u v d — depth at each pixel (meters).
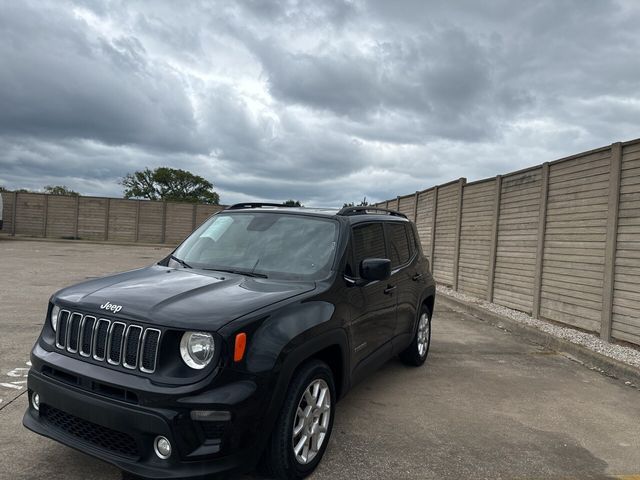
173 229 33.94
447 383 5.50
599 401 5.16
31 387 3.08
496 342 7.67
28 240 30.69
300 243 4.07
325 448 3.44
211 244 4.31
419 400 4.90
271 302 3.11
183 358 2.70
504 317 9.06
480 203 11.47
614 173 7.07
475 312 10.09
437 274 14.18
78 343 2.97
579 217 7.89
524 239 9.54
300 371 3.17
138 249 27.39
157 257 21.50
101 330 2.91
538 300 8.90
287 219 4.34
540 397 5.19
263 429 2.80
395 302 4.96
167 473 2.57
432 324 8.93
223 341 2.70
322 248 4.00
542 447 3.97
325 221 4.26
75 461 3.26
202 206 34.16
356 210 4.72
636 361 6.26
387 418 4.38
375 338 4.42
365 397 4.91
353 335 3.84
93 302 3.03
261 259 3.97
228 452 2.65
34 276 12.62
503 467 3.58
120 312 2.88
